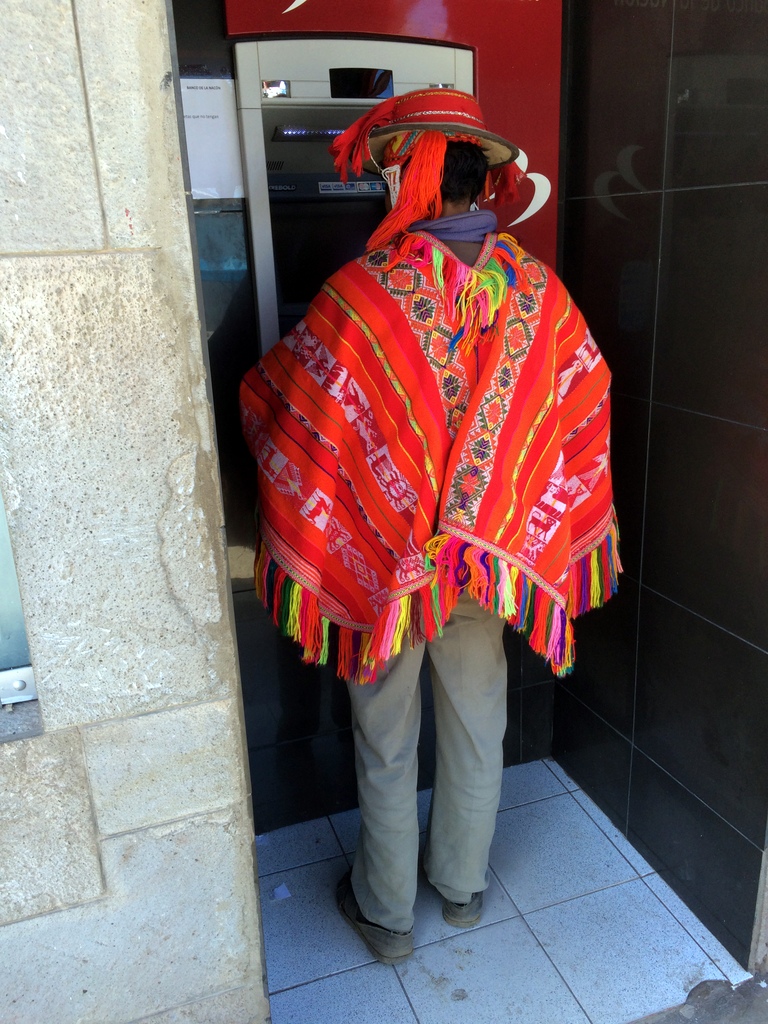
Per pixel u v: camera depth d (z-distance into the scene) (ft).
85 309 2.95
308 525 4.64
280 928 5.83
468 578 4.52
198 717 3.53
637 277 5.56
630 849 6.46
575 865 6.31
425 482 4.47
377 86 5.44
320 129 5.41
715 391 4.96
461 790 5.42
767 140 4.34
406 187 4.33
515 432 4.45
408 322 4.33
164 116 2.83
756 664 4.89
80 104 2.76
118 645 3.34
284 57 5.13
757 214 4.47
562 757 7.41
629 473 5.92
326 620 5.00
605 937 5.67
